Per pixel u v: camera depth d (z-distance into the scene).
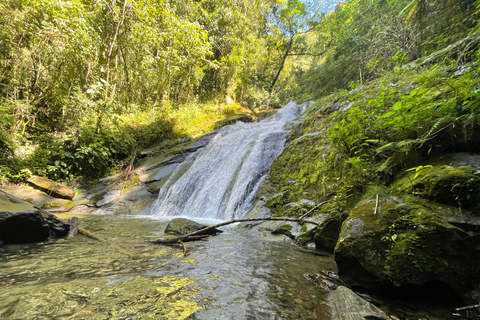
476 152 2.62
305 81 18.19
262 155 6.98
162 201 7.57
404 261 1.88
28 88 8.31
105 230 4.26
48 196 6.75
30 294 1.67
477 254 1.76
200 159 9.41
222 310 1.62
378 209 2.41
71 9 7.88
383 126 3.23
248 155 7.48
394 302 1.85
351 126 3.77
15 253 2.73
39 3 7.25
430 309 1.73
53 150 8.24
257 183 6.18
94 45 9.54
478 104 2.33
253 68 20.33
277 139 7.50
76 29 8.33
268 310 1.66
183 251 3.00
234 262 2.63
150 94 13.70
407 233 2.03
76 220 4.36
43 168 7.71
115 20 9.73
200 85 16.78
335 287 2.06
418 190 2.42
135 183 8.61
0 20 7.20
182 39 10.21
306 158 5.35
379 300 1.88
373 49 8.40
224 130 11.51
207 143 10.70
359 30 10.09
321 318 1.54
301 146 5.77
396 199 2.50
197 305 1.66
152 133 11.49
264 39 21.47
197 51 10.65
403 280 1.83
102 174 9.24
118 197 7.78
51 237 3.55
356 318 1.47
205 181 7.80
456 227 1.87
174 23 9.73
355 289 2.05
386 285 1.90
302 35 21.23
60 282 1.91
